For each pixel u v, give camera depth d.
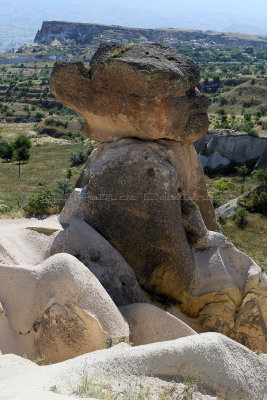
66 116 109.75
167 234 11.50
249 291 12.20
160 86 10.88
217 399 6.11
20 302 9.47
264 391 6.73
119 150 11.78
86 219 11.95
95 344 8.77
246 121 76.62
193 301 12.12
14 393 5.21
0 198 38.47
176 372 6.35
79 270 9.27
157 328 9.72
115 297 10.74
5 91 155.88
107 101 11.58
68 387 5.59
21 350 9.10
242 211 28.67
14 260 11.40
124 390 5.80
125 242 11.63
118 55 11.60
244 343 11.88
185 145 12.86
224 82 144.88
